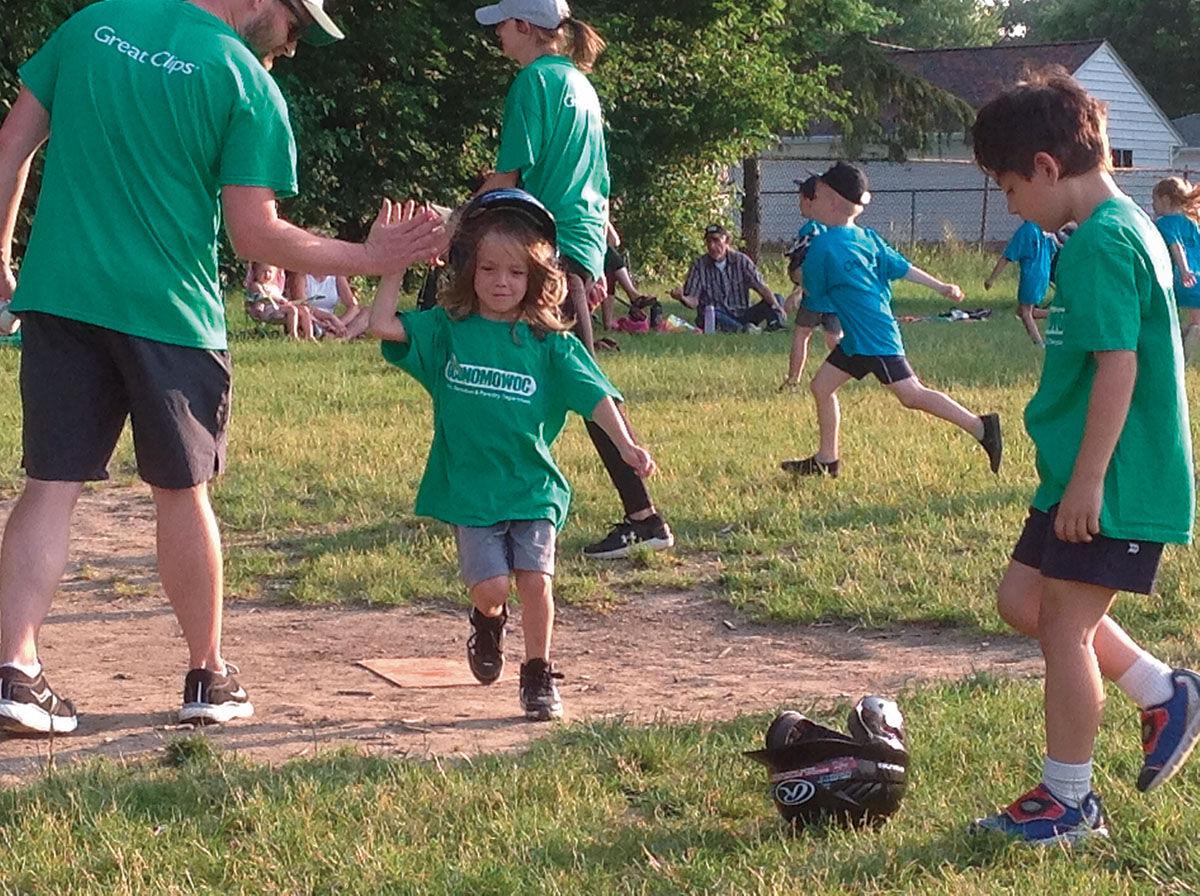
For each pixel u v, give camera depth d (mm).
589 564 7219
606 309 19266
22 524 5301
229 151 5262
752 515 7793
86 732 5387
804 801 4609
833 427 8516
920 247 32688
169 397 5262
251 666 6074
